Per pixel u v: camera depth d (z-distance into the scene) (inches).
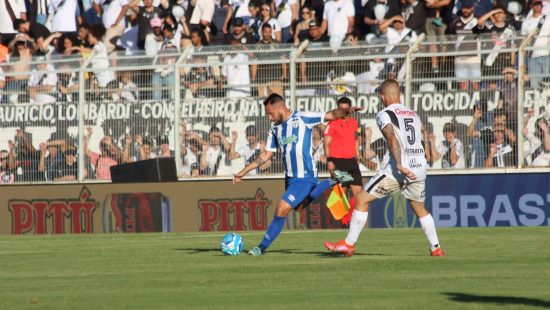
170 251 1434.5
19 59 2544.3
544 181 1950.1
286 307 769.6
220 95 2118.6
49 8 2711.6
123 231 2175.2
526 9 2202.3
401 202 2022.6
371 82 2020.2
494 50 1958.7
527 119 1957.4
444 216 2011.6
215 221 2132.1
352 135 1940.2
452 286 898.7
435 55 1985.7
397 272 1034.7
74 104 2206.0
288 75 2069.4
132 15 2603.3
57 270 1158.3
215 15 2598.4
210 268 1127.0
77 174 2213.3
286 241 1620.3
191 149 2146.9
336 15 2340.1
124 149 2186.3
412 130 1181.1
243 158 2112.5
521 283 918.4
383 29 2272.4
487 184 1982.0
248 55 2116.1
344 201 1304.1
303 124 1298.0
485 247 1380.4
